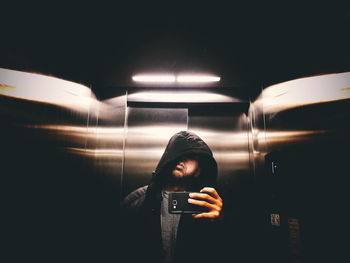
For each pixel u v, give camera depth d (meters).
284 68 2.30
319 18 1.95
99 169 2.41
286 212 1.73
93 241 2.15
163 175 1.69
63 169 2.15
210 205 1.35
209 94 2.61
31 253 1.83
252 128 2.52
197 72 2.41
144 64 2.35
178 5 1.84
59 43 2.16
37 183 1.95
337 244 1.60
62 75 2.26
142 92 2.62
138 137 2.55
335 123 1.95
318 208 1.68
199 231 1.46
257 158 2.39
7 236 1.74
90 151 2.41
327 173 1.79
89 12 1.89
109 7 1.85
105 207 2.28
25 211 1.85
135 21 1.96
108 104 2.60
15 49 1.99
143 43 2.16
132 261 1.46
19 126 1.92
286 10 1.88
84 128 2.39
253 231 2.21
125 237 1.54
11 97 1.92
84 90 2.45
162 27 2.01
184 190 1.69
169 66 2.36
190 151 1.62
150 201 1.56
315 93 2.11
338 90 2.02
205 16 1.92
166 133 2.57
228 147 2.55
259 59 2.29
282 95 2.28
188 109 2.70
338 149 1.87
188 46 2.18
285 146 2.14
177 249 1.42
